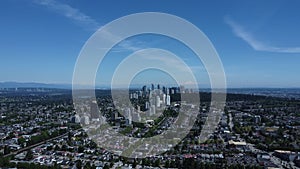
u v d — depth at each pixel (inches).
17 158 5910.4
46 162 5605.3
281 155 5935.0
